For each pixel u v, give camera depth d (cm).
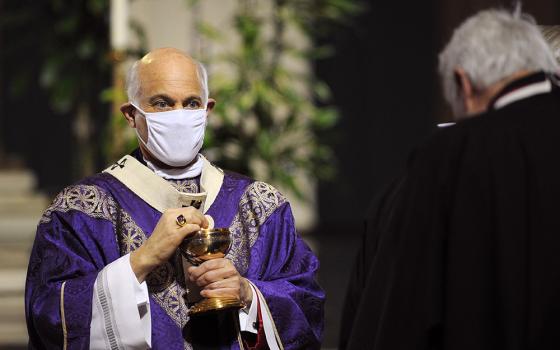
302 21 1581
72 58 1714
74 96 1744
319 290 607
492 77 477
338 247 2419
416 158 479
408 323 462
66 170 2831
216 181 602
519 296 446
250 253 589
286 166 1495
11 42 2581
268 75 1461
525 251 450
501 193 455
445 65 492
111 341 545
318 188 2767
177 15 2092
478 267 452
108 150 1341
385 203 555
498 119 468
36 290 565
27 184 2458
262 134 1409
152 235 548
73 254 565
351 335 494
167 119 566
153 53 581
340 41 2820
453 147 470
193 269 543
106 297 544
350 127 2831
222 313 569
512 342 443
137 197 584
